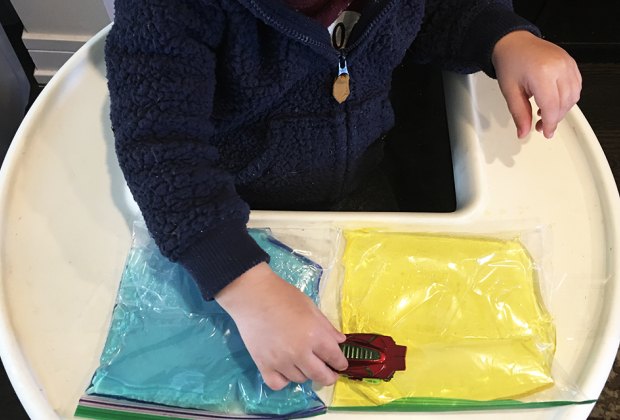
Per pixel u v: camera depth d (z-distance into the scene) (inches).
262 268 19.1
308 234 22.1
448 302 20.7
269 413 18.7
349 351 19.2
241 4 18.9
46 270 21.2
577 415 19.2
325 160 24.9
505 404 19.1
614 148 44.3
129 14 18.8
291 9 19.5
